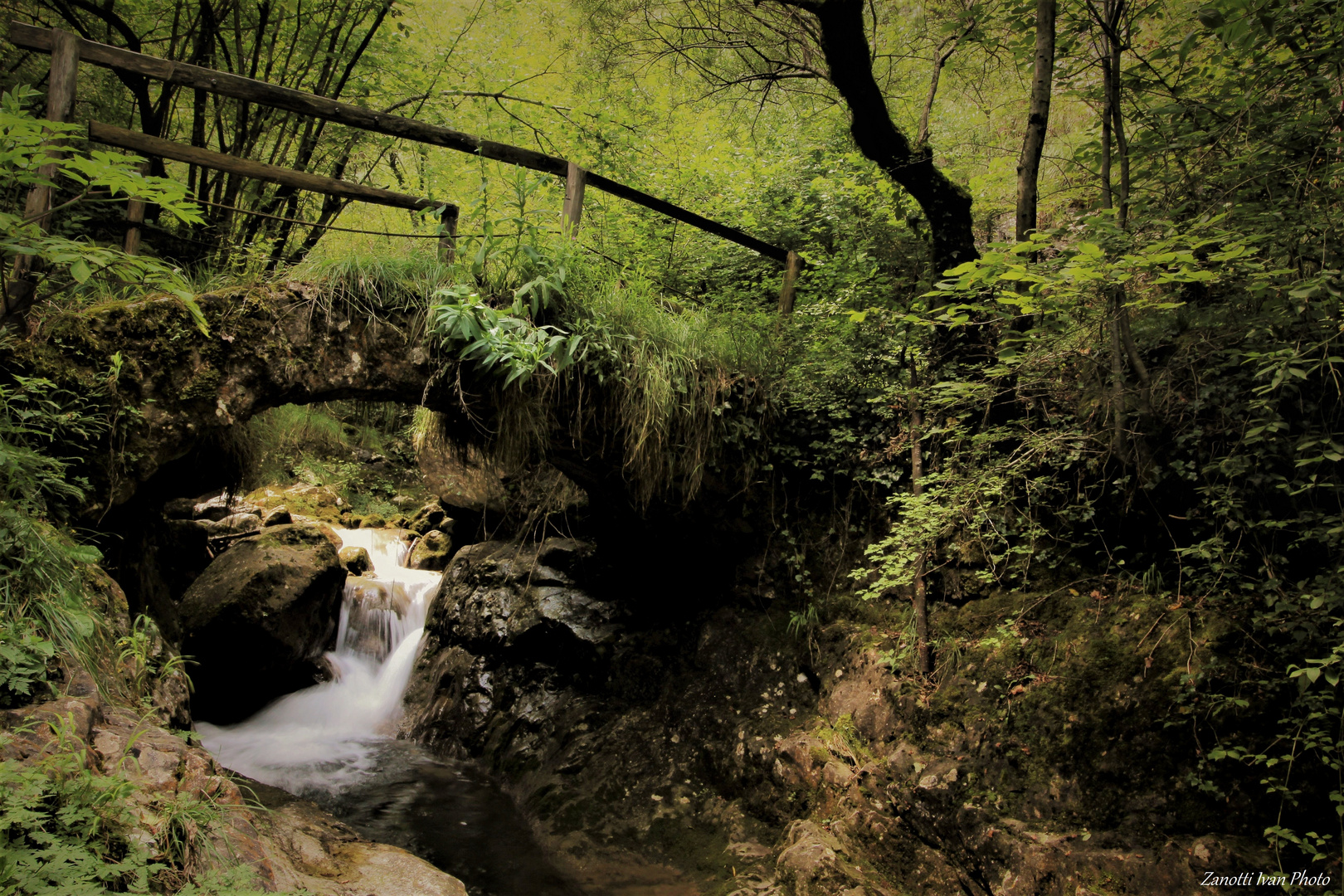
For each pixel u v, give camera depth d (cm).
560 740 570
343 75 652
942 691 440
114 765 217
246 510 859
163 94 617
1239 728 345
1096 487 430
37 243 257
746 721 512
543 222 463
